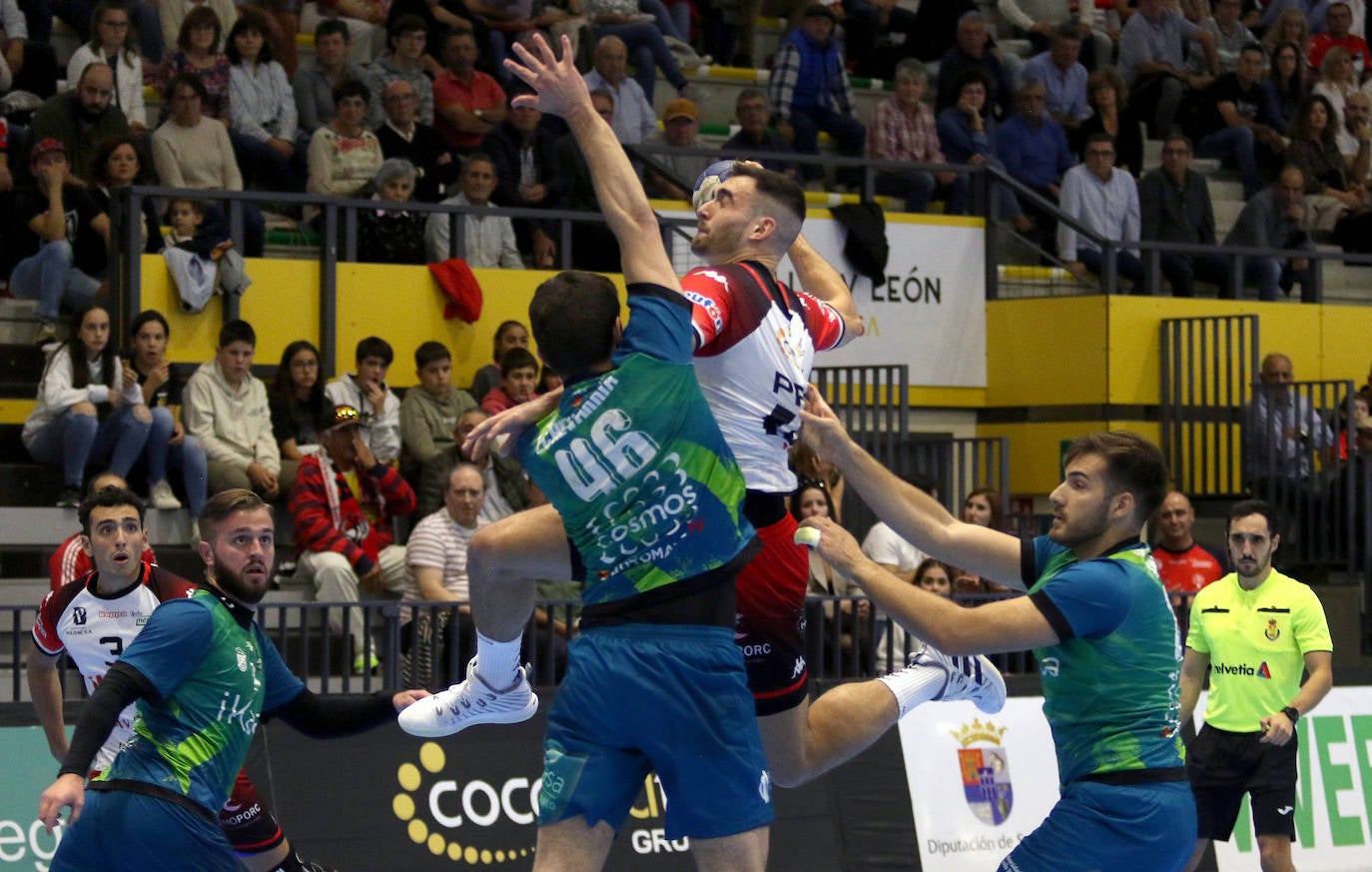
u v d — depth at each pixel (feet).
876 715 24.18
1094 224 67.51
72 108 54.65
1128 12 87.30
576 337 20.01
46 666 29.27
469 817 37.73
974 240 65.26
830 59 69.97
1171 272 67.51
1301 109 79.77
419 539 43.37
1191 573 50.57
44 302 51.55
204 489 46.93
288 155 58.70
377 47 68.13
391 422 49.93
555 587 43.78
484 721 24.08
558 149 60.39
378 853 36.68
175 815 24.27
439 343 52.80
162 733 24.52
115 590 28.99
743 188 22.58
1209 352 64.28
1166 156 70.03
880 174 68.18
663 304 19.94
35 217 53.01
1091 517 23.47
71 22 62.90
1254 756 37.09
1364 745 44.60
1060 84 75.61
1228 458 61.00
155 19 62.18
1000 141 70.23
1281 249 70.54
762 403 21.97
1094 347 62.39
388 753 37.50
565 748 20.20
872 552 50.19
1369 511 55.83
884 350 63.57
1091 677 23.15
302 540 45.01
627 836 38.45
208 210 52.21
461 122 61.72
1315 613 36.83
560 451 19.89
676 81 72.13
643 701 19.71
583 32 69.26
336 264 53.36
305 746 36.94
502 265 57.57
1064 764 23.84
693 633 19.90
